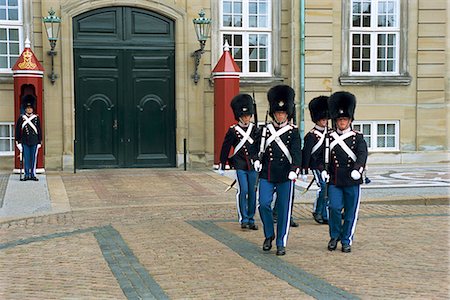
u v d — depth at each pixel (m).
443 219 11.96
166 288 7.47
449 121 21.36
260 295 7.13
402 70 21.12
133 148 19.95
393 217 12.16
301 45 20.36
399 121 21.14
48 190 15.23
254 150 9.54
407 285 7.48
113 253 9.23
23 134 16.72
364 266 8.41
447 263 8.55
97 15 19.59
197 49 19.95
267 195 9.28
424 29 21.20
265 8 20.70
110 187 15.90
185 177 17.81
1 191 15.04
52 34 18.52
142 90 19.97
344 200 9.39
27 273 8.21
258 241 10.06
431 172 18.73
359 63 21.14
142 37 19.88
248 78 20.20
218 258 8.90
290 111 9.37
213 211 12.81
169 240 10.08
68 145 19.25
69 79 19.19
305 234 10.61
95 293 7.30
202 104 20.00
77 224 11.48
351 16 20.94
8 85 19.02
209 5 20.00
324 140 9.77
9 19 19.23
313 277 7.87
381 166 20.50
